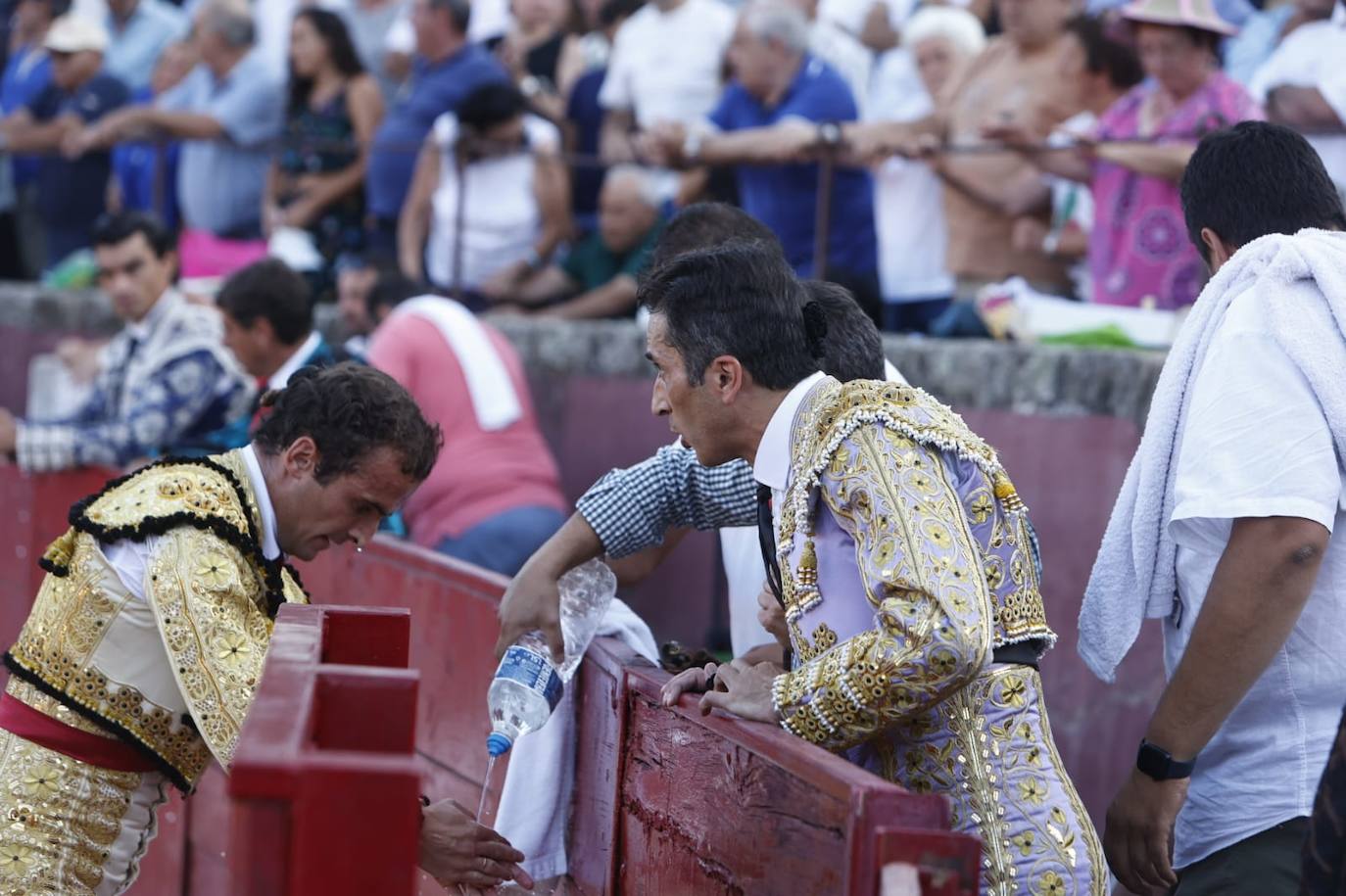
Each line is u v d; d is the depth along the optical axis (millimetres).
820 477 5098
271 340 11477
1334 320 5848
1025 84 13703
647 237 16844
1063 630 12953
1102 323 12695
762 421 5410
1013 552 5227
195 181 18719
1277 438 5746
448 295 17406
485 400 13000
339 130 18406
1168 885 6219
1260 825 6141
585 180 17625
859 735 4871
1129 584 6430
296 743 3883
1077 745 12961
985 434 13383
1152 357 12359
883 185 14320
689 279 5395
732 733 5133
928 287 14312
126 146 19922
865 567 4863
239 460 6461
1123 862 6262
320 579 10500
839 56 15688
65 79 21156
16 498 13469
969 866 4117
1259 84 12570
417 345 12977
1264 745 6145
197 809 10711
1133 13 12141
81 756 6398
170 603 6066
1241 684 5824
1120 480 12594
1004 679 5203
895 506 4816
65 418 13797
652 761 5922
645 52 17047
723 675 5332
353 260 17578
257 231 18656
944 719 5152
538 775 6930
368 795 3852
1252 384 5824
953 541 4789
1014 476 13234
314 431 6344
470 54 17656
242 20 19062
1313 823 4996
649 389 16281
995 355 13281
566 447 16922
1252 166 6289
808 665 4996
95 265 20594
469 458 12891
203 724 5992
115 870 6602
